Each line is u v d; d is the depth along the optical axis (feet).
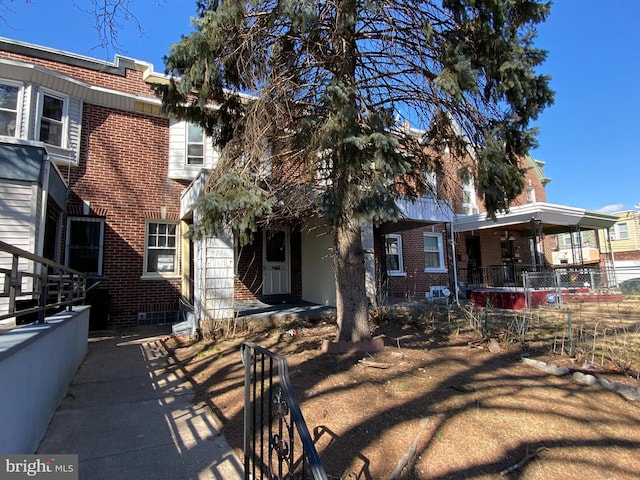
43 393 11.48
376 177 14.20
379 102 19.54
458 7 15.39
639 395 14.08
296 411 7.11
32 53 29.09
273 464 9.88
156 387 15.94
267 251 37.35
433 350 20.33
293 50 18.48
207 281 25.08
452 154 21.16
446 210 38.09
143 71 33.35
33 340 9.86
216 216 15.01
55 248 27.91
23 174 21.01
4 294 9.46
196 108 19.72
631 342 21.88
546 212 42.83
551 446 10.78
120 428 12.08
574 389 14.92
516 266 48.44
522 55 15.58
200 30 14.84
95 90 30.78
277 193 19.70
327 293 34.09
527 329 24.79
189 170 33.99
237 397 14.32
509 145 17.02
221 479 9.36
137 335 26.78
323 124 15.90
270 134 18.38
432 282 48.08
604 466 10.02
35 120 28.19
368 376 15.76
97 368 18.66
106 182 31.22
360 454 10.27
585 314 33.42
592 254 82.84
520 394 14.17
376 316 29.86
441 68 16.74
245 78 17.93
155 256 33.14
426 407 12.91
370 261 32.24
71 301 17.13
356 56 18.19
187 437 11.50
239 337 24.34
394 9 16.60
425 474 9.50
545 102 16.34
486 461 10.05
